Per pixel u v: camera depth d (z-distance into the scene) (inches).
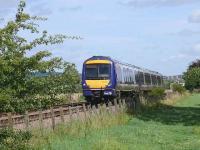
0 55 460.8
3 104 454.3
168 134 976.3
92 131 895.7
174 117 1471.5
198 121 1343.5
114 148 724.0
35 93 478.0
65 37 486.9
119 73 1625.2
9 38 457.1
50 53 475.8
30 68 467.8
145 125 1170.6
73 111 991.0
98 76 1544.0
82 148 703.7
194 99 2938.0
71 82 494.6
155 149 761.0
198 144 821.9
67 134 815.1
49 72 486.6
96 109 1052.5
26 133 514.6
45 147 677.3
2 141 490.0
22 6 477.4
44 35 481.1
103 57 1563.7
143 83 2193.7
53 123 814.5
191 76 4429.1
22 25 473.1
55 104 488.7
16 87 463.5
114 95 1540.4
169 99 2411.4
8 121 652.7
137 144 796.6
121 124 1137.4
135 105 1576.0
